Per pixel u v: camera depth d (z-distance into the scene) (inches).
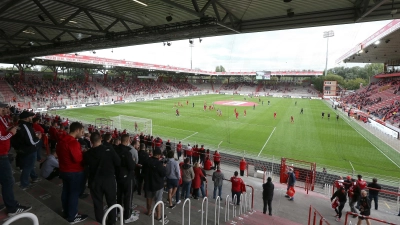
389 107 1294.3
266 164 627.8
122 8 390.3
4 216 125.6
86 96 1929.1
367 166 633.0
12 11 414.3
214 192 340.8
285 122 1210.0
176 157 646.5
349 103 1920.5
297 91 3073.3
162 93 2706.7
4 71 2052.2
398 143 847.1
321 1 313.9
